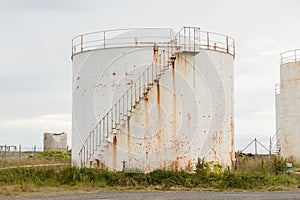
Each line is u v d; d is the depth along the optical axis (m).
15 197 23.97
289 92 52.72
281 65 53.84
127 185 28.97
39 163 46.91
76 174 30.19
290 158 49.75
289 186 30.08
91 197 23.52
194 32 32.94
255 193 25.84
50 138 74.44
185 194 24.84
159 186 28.52
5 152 70.38
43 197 23.83
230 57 35.16
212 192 26.12
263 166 36.75
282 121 53.59
